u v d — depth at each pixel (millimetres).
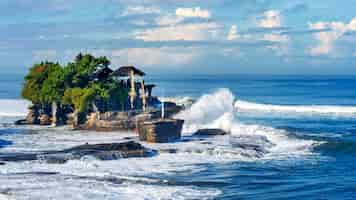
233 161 64750
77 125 97812
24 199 44844
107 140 79938
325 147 75000
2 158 61438
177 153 68438
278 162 64750
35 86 106188
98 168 58688
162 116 88750
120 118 94562
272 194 49562
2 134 88688
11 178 52625
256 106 151875
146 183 52219
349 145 75312
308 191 50875
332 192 50594
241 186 52344
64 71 102938
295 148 74500
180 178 55094
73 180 52312
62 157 61594
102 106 102250
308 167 61938
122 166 60062
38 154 63344
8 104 152375
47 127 100500
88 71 102750
